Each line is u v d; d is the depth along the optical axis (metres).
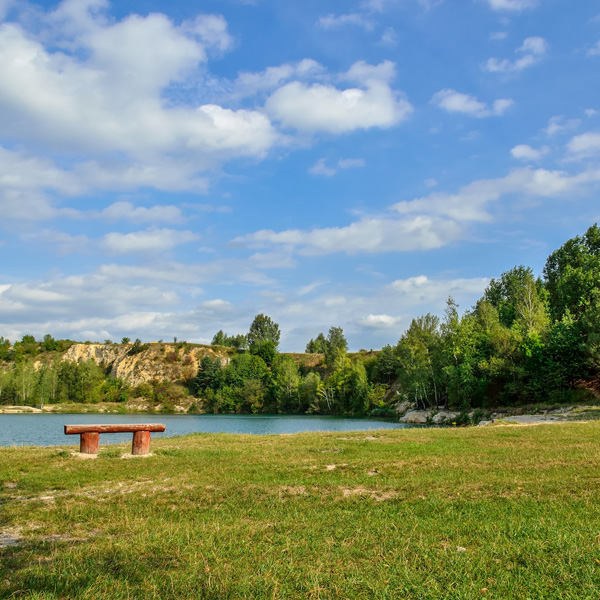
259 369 145.50
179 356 169.25
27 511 11.06
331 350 157.88
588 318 59.75
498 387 68.69
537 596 6.14
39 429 56.03
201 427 68.38
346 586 6.54
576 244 87.69
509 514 9.82
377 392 105.69
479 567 7.05
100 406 133.62
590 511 9.72
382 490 12.48
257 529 9.44
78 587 6.52
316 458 17.80
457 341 72.06
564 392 57.00
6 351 172.25
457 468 14.77
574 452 16.91
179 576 6.94
